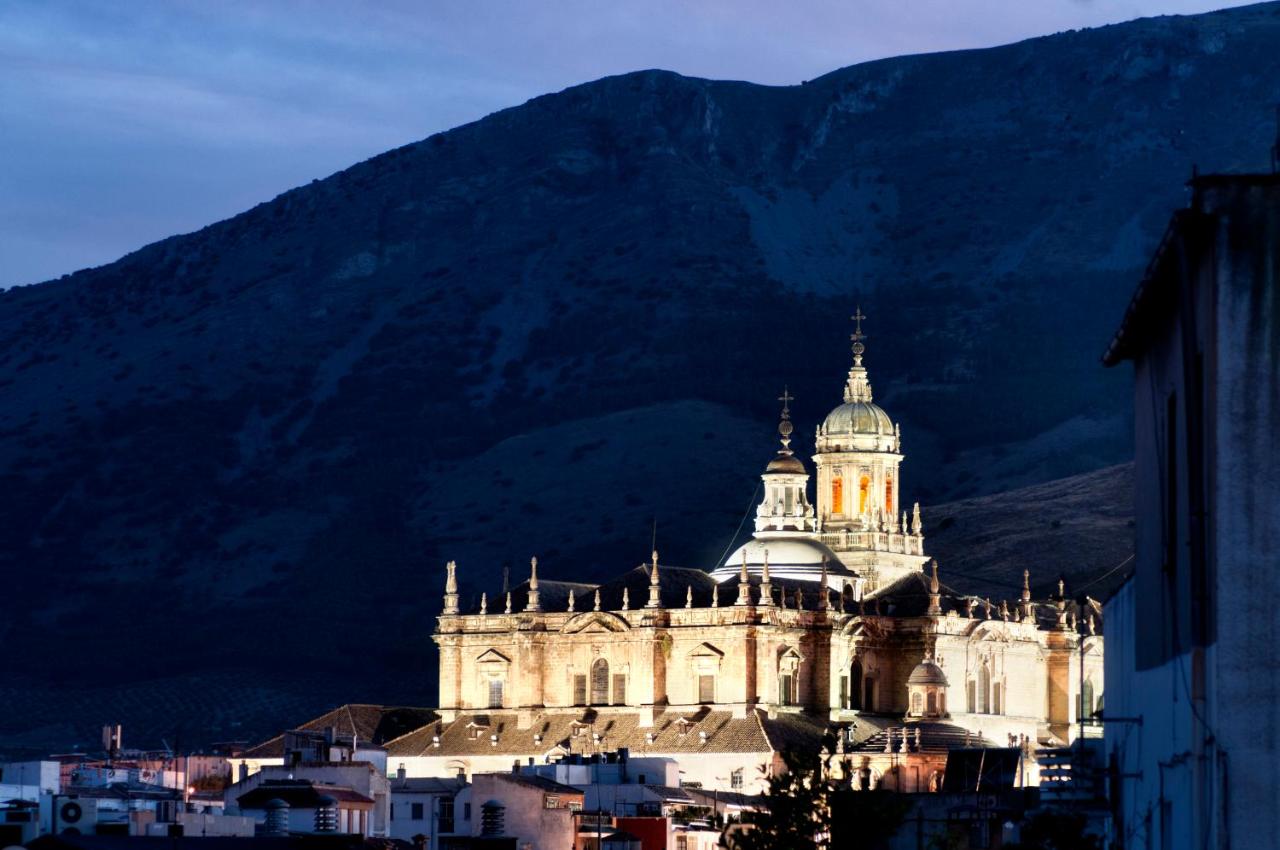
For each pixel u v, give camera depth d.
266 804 190.12
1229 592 74.25
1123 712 102.19
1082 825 107.56
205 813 188.50
